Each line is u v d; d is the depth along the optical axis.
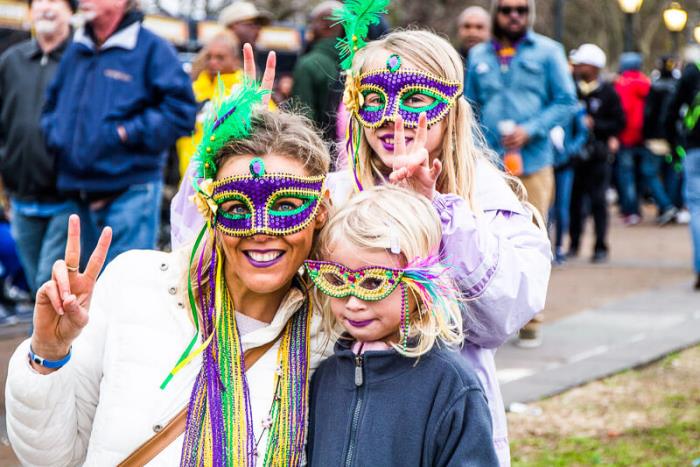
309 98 8.73
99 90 7.51
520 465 6.13
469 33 11.02
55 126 7.58
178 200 3.88
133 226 7.62
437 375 3.24
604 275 13.78
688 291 12.12
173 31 17.59
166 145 7.59
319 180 3.31
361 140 4.04
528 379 7.99
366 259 3.24
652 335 9.54
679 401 7.47
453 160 3.96
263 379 3.34
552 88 9.05
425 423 3.21
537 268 3.72
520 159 8.83
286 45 20.00
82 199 7.70
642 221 21.59
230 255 3.29
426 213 3.32
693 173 11.84
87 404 3.42
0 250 10.59
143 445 3.26
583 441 6.58
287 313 3.38
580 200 15.63
